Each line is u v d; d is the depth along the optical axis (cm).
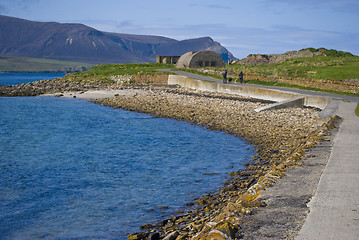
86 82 7731
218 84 5206
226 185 1359
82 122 3403
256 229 601
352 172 957
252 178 1361
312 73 5031
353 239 548
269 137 2306
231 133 2569
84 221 1066
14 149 2270
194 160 1869
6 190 1404
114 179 1543
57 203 1241
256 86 4853
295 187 837
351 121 1980
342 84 4141
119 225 1020
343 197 752
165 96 4925
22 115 3934
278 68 6247
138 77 7569
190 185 1407
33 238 959
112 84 7269
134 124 3191
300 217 646
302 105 3509
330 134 1555
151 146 2280
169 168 1716
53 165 1836
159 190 1358
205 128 2836
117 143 2416
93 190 1389
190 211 1078
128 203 1218
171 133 2697
